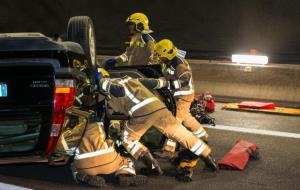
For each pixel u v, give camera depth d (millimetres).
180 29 22141
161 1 23359
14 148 7441
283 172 9211
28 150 7434
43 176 8906
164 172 9117
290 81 14742
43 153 7445
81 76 7949
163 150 9789
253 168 9414
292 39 20250
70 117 7523
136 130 8617
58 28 24219
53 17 24562
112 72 9461
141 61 12047
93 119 8430
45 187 8344
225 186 8453
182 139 8797
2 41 7312
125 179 8336
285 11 21188
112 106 8695
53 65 7215
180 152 9328
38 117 7332
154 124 8719
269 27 21062
